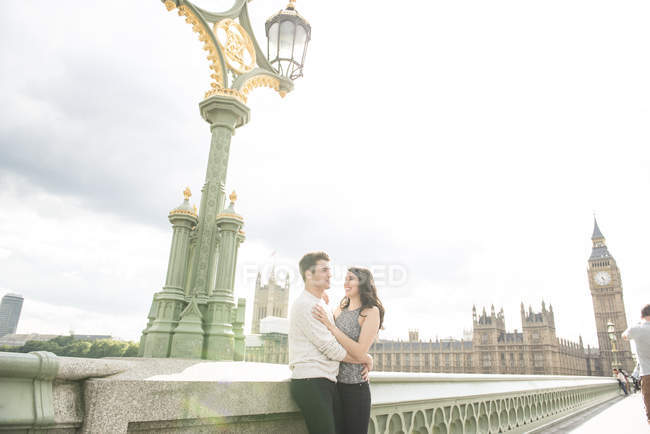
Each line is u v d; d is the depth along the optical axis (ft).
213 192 14.15
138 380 5.55
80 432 5.01
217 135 14.78
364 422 7.29
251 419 7.27
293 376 7.17
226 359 12.42
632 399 52.01
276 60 16.83
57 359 4.93
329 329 7.23
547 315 314.96
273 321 134.92
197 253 13.61
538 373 298.76
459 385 15.70
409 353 341.41
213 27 14.80
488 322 328.90
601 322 381.60
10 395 4.54
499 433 19.13
